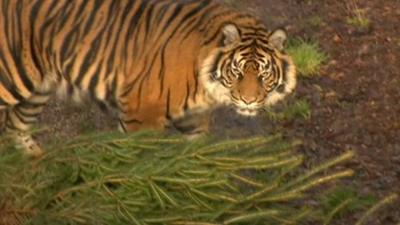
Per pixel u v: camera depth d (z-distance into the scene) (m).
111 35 11.43
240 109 11.12
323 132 14.26
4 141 9.21
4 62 11.74
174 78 11.21
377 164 13.48
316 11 17.52
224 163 9.13
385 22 17.19
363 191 12.78
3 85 11.83
